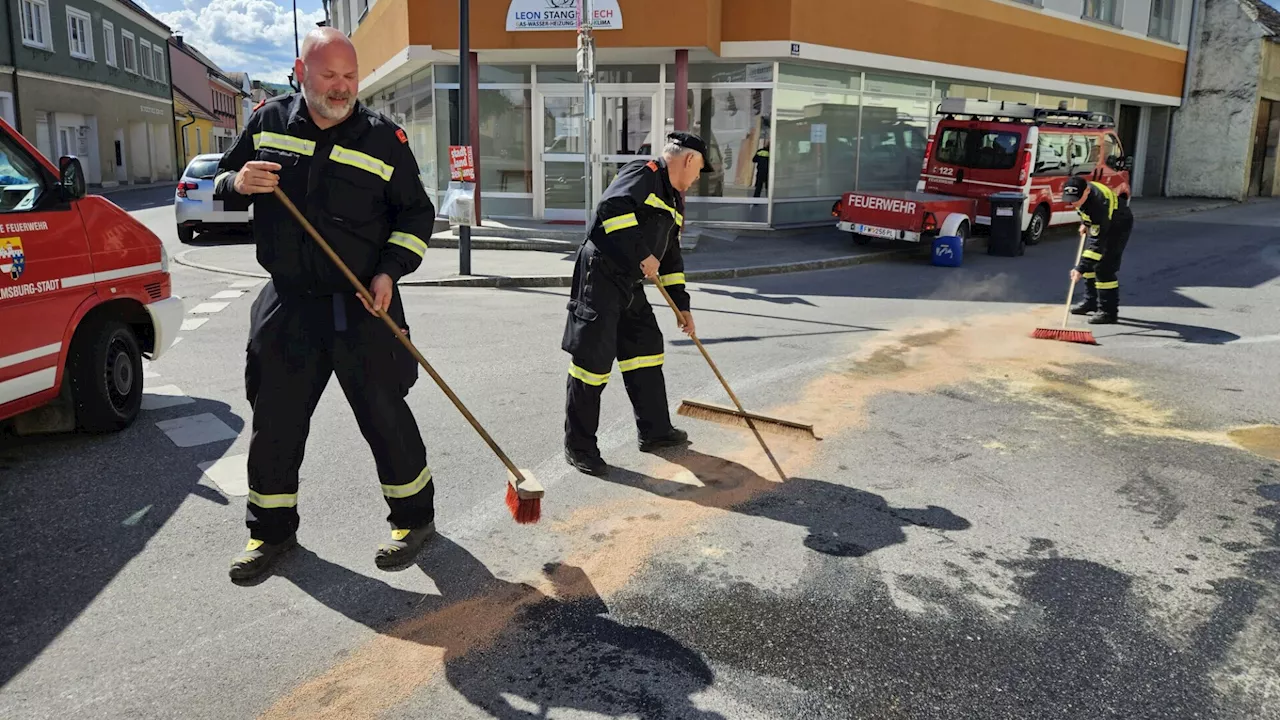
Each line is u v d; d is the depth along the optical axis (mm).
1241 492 4629
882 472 4852
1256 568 3793
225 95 66500
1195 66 26969
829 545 3953
